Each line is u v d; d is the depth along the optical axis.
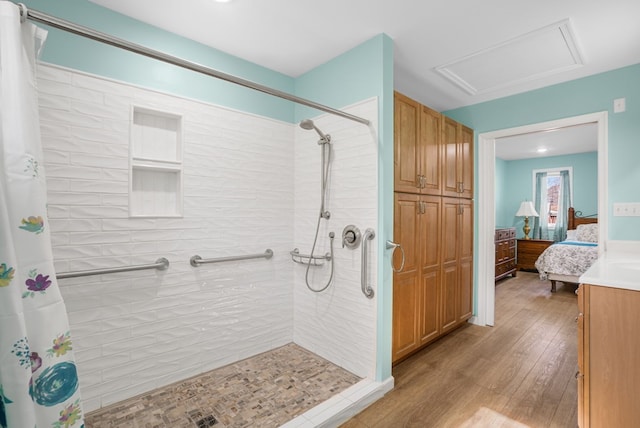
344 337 2.29
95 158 1.76
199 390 2.00
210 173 2.23
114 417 1.72
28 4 1.59
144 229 1.94
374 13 1.86
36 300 0.92
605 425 1.46
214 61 2.25
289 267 2.73
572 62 2.43
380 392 2.00
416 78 2.74
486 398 1.99
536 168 6.64
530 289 4.88
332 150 2.39
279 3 1.77
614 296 1.44
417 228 2.54
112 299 1.83
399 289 2.37
